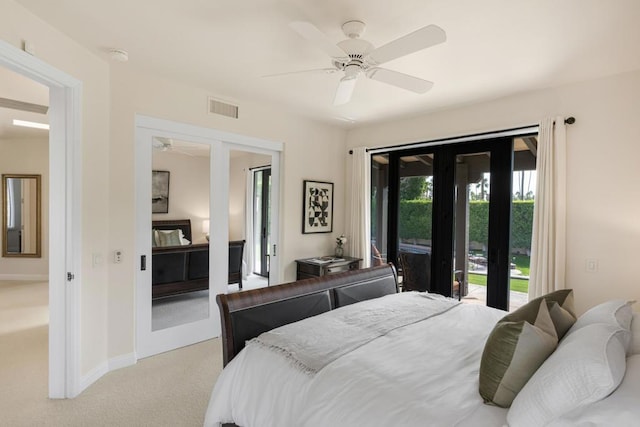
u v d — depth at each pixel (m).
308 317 2.36
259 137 3.96
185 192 3.42
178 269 3.39
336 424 1.32
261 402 1.63
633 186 2.80
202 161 3.53
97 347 2.75
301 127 4.43
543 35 2.27
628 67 2.75
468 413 1.26
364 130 4.83
